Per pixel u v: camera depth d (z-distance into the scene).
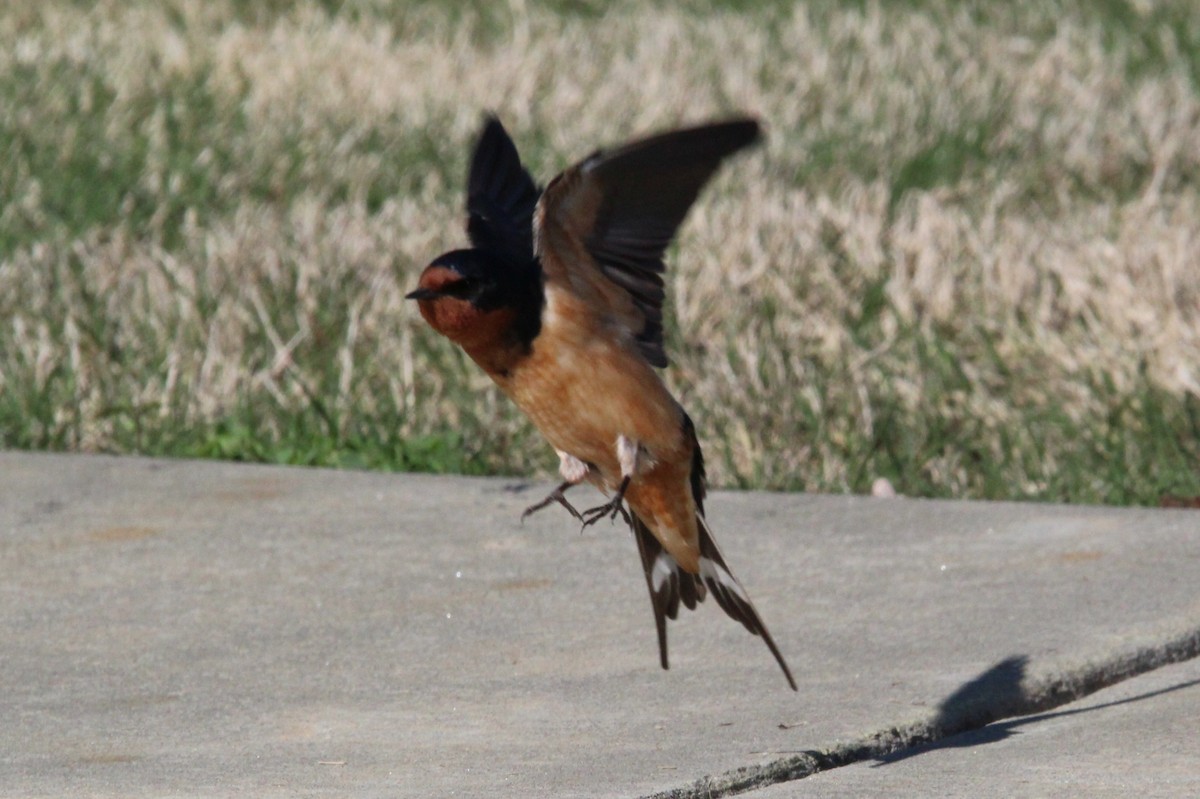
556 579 9.93
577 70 23.98
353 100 22.58
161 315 15.23
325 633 9.14
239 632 9.16
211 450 12.84
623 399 7.33
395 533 10.77
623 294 7.43
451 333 7.27
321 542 10.61
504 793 6.95
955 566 9.96
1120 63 24.03
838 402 13.70
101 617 9.40
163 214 18.09
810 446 13.04
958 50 24.64
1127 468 12.39
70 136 20.97
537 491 11.68
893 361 14.41
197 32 26.00
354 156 20.33
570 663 8.66
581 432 7.45
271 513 11.16
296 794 6.99
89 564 10.24
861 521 10.89
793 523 10.88
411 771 7.25
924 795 7.04
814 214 17.61
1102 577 9.62
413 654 8.82
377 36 25.55
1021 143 20.70
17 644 9.00
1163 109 21.70
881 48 24.98
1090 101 22.14
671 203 7.25
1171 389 13.55
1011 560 10.02
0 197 18.80
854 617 9.18
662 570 7.96
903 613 9.20
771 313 15.24
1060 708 8.20
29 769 7.34
